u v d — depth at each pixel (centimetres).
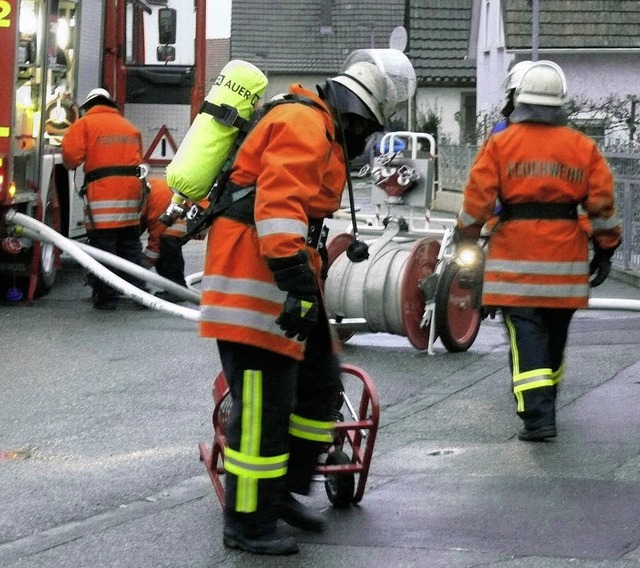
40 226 1864
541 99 1109
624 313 1941
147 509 902
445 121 7956
